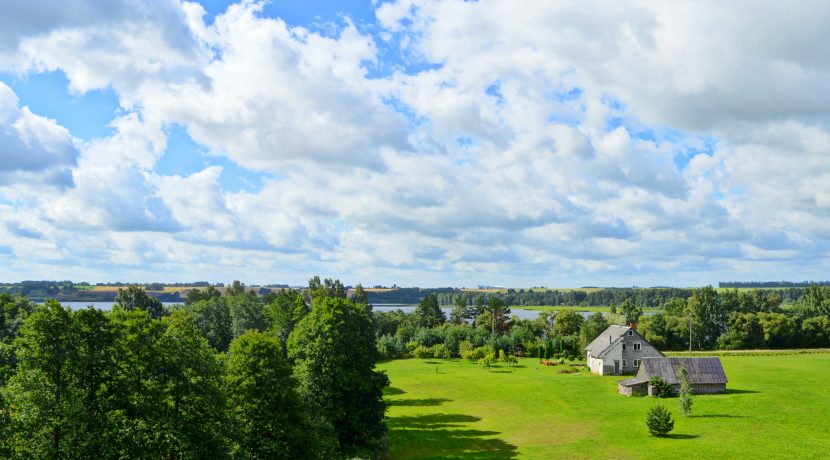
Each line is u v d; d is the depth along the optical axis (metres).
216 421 35.59
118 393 31.53
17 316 73.38
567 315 167.88
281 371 42.19
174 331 36.22
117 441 30.30
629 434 62.06
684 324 156.00
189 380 35.12
